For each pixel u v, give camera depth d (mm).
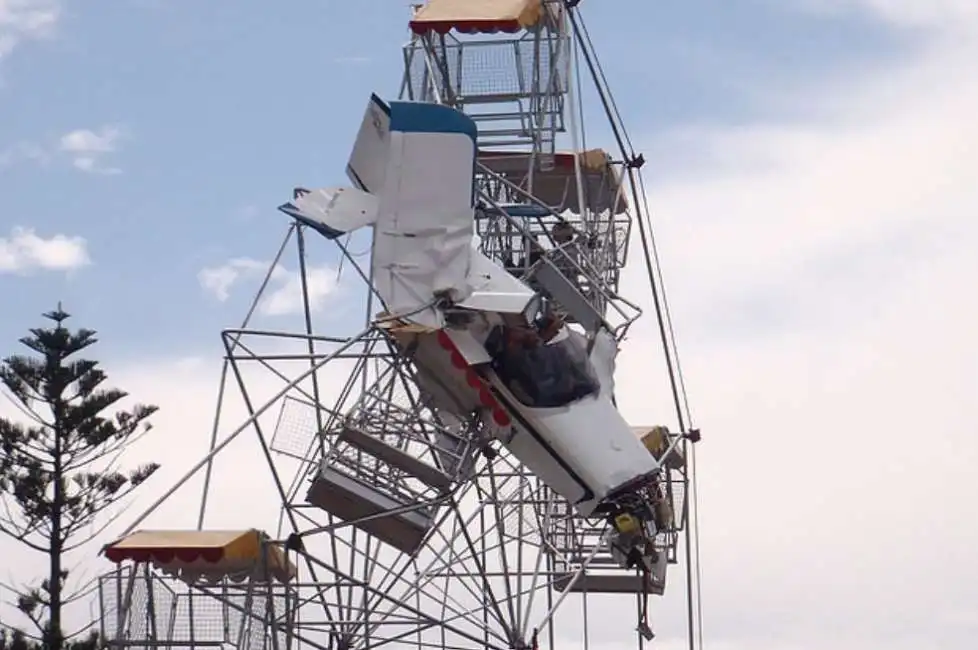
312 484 38438
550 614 40344
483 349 38656
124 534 35812
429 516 39625
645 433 44781
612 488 38812
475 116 43969
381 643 41938
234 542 35344
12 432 62375
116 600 35312
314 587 39094
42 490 62000
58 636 58562
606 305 44906
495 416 39375
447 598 41875
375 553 43469
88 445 63125
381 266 37875
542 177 45500
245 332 38375
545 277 41000
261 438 38406
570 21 43812
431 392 39688
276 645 36156
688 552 47156
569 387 39312
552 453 39219
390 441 40938
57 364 63281
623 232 47500
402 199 37875
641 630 40438
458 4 42656
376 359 40250
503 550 41375
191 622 35344
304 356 38500
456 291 37719
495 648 40125
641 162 45250
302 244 39594
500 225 44625
